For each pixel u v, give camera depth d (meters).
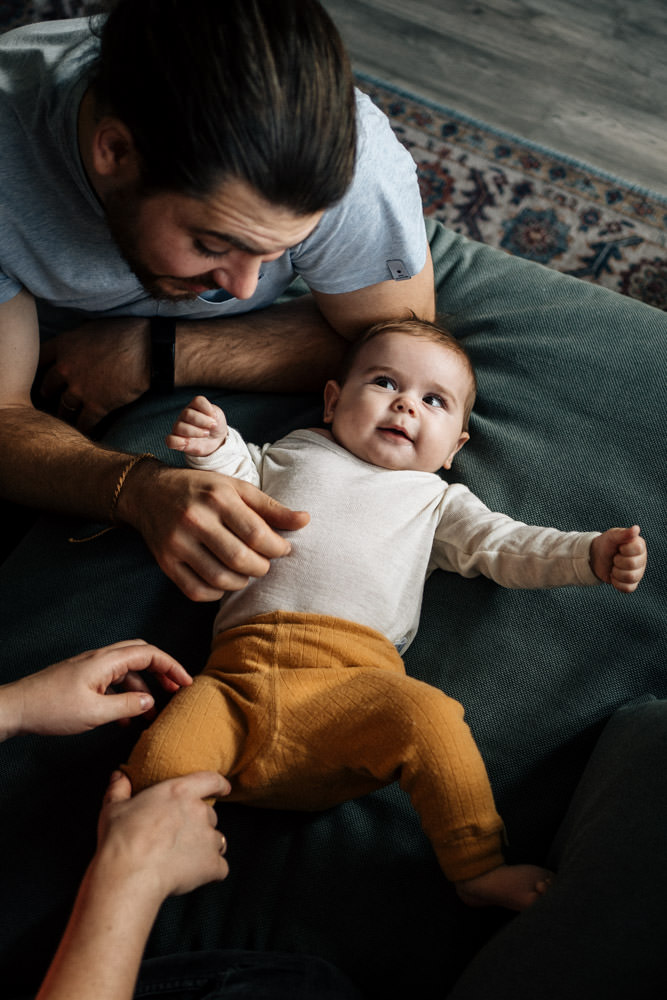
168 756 0.90
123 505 1.11
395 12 2.60
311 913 0.95
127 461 1.13
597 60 2.57
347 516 1.13
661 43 2.65
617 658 1.09
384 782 0.98
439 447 1.21
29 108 1.00
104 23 0.84
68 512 1.22
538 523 1.18
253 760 0.96
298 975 0.83
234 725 0.97
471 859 0.89
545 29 2.64
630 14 2.72
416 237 1.15
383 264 1.19
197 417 1.11
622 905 0.70
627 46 2.62
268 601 1.07
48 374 1.40
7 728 0.89
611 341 1.33
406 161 1.11
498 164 2.26
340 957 0.92
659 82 2.54
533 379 1.32
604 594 1.12
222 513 1.02
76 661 0.93
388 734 0.92
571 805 0.97
